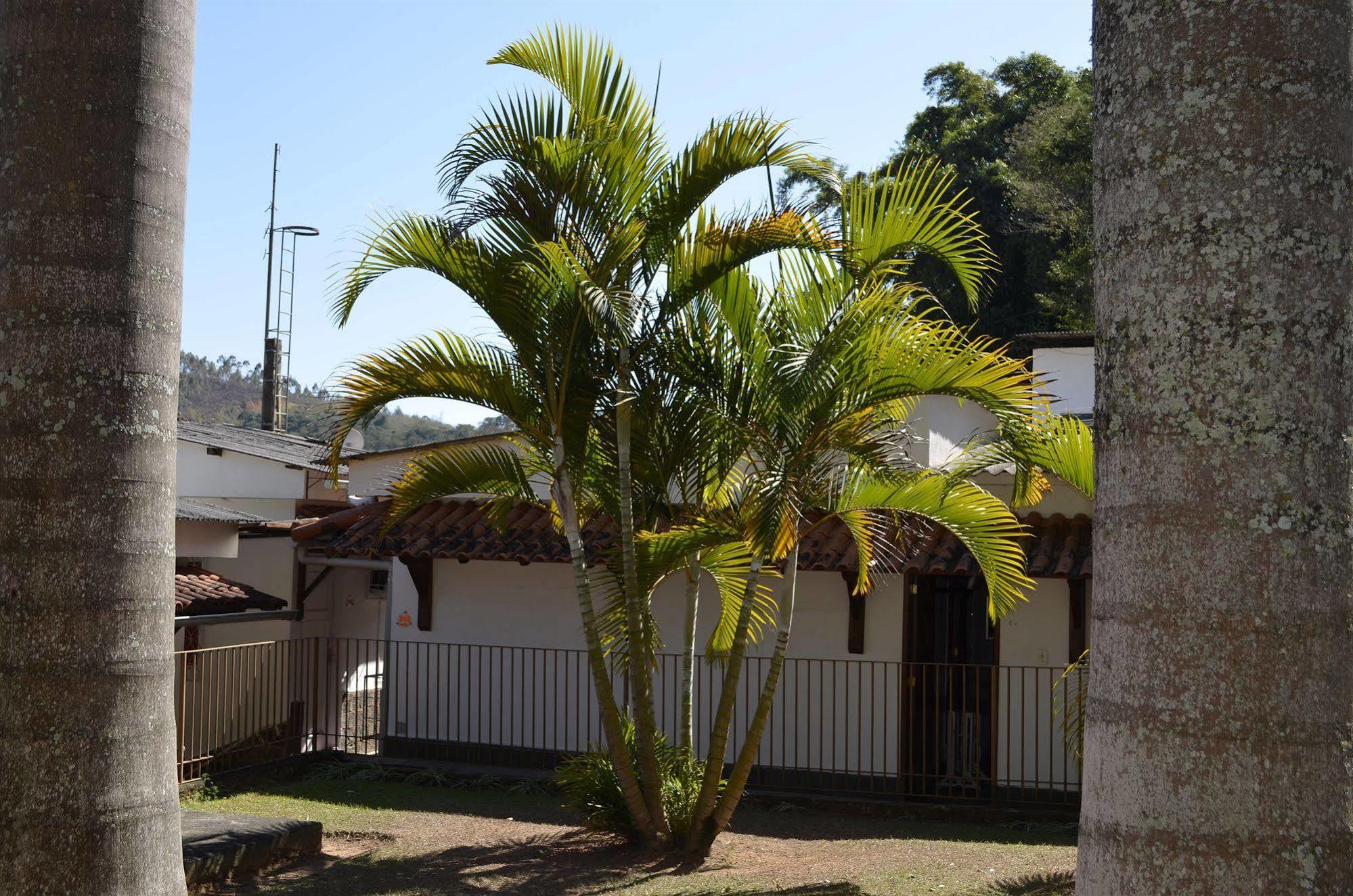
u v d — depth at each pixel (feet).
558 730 40.40
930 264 90.84
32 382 12.71
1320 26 8.68
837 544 36.22
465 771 38.27
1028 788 35.86
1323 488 8.27
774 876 25.07
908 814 34.14
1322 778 8.05
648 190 25.30
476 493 29.37
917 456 37.09
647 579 26.00
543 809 33.53
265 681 49.34
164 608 13.47
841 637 38.06
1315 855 7.95
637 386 25.75
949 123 104.68
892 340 24.39
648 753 26.58
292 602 53.36
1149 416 8.59
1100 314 9.14
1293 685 8.07
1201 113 8.59
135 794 12.97
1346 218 8.64
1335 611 8.22
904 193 24.70
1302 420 8.26
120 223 13.08
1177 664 8.32
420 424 209.05
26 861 12.34
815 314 26.04
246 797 34.45
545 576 41.50
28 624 12.53
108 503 12.88
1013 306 93.86
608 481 27.37
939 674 36.81
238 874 24.81
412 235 24.21
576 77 24.99
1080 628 35.19
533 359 25.31
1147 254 8.71
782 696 38.14
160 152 13.48
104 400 12.90
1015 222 93.25
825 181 23.88
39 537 12.59
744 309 26.45
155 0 13.53
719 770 26.94
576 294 24.03
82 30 13.05
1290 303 8.33
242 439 61.77
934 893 23.59
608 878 24.79
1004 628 36.70
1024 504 27.12
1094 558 9.14
